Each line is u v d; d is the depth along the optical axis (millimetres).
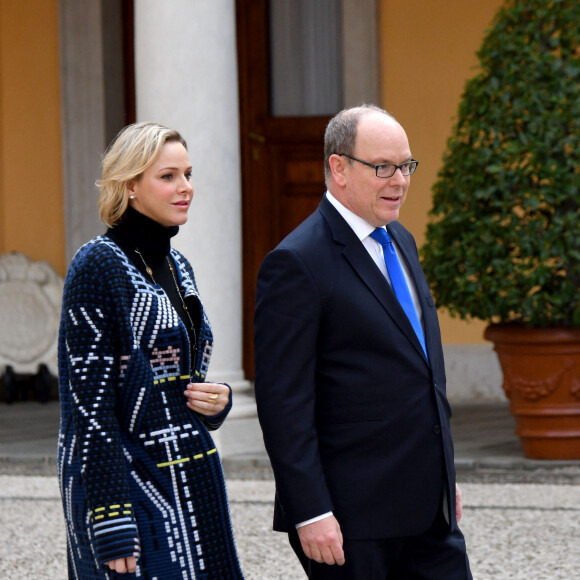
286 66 19375
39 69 19812
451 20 18047
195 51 13234
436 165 18188
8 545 9836
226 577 5145
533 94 11938
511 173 11883
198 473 5078
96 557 4770
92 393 4824
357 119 5297
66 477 4988
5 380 19141
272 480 12211
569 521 10039
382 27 18328
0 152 20047
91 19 19156
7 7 19906
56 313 19156
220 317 13562
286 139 19422
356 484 5172
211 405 5211
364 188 5266
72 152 19359
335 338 5215
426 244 12586
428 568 5387
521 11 12141
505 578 8406
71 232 19438
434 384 5316
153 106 13273
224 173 13453
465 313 12297
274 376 5141
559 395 12133
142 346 5023
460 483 11727
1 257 19484
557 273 12109
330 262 5262
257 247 19656
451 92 18094
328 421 5238
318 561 5062
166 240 5262
